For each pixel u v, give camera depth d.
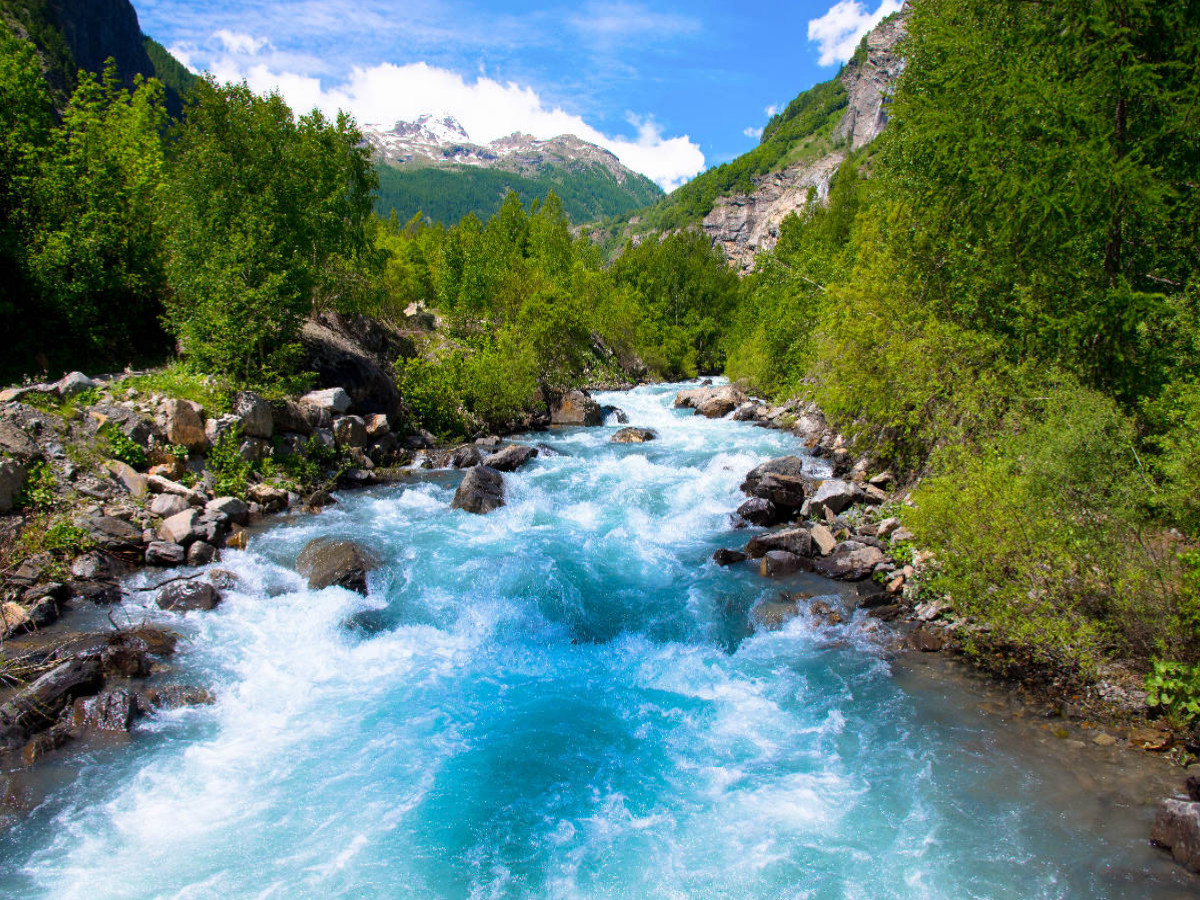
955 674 8.74
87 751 7.29
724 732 7.91
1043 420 10.59
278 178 19.92
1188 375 9.56
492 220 62.88
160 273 20.86
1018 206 11.41
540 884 5.74
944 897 5.41
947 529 9.58
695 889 5.64
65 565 10.66
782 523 15.00
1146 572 7.65
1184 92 9.69
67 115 22.25
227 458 15.05
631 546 13.62
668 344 58.31
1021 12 12.73
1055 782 6.61
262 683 8.79
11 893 5.48
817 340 21.39
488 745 7.71
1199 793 5.96
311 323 23.81
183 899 5.50
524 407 29.25
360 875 5.81
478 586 11.47
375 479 18.06
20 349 18.45
